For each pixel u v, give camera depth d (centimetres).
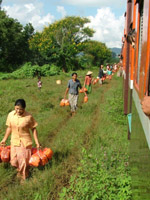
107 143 585
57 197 398
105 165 432
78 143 595
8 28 4134
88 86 1338
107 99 1135
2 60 4500
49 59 4728
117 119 792
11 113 448
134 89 425
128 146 555
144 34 244
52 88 1716
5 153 455
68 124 761
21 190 407
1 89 1583
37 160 438
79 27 4806
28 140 447
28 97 1288
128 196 340
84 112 904
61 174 456
